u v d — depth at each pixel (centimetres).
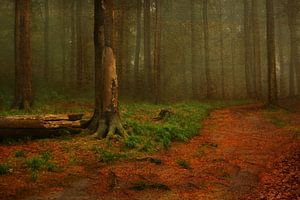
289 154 1347
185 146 1484
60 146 1308
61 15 4250
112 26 1543
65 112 2119
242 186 1021
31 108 2089
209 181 1058
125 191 938
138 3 3538
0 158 1150
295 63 4159
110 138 1412
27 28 2094
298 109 2758
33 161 1097
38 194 885
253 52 4238
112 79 1504
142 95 3331
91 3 3797
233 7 5016
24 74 2081
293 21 3978
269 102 2778
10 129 1355
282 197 914
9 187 917
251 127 1981
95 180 1009
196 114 2320
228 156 1356
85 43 3688
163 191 954
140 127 1577
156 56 2966
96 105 1543
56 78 3766
